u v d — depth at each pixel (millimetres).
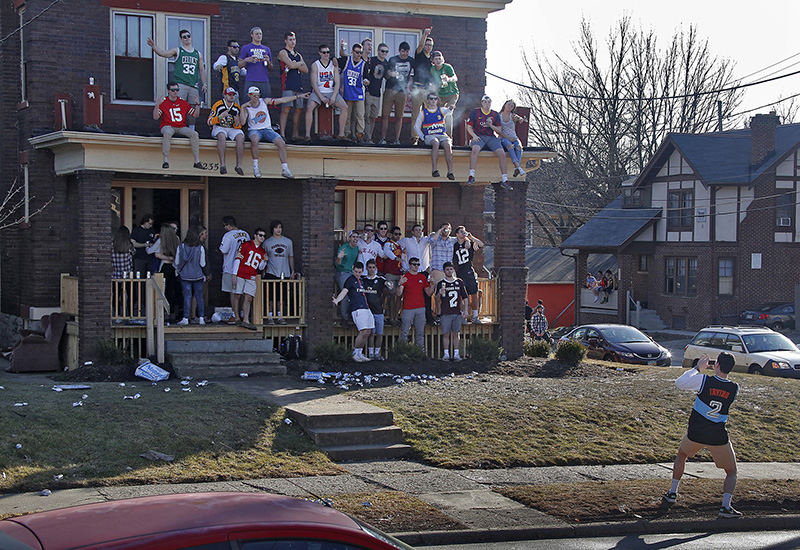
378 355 18125
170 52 17266
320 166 18125
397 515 9781
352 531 4820
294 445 12391
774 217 44812
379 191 21094
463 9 20859
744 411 16141
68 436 11422
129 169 16859
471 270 19000
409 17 20547
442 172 19047
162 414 12633
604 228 49219
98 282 16703
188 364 16172
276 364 16828
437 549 9164
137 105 18609
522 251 19797
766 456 13898
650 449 13516
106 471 10609
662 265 47875
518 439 13336
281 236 18453
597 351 26984
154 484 10383
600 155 56281
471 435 13328
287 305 18156
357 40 20375
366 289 17734
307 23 19859
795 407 16672
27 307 18703
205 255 17641
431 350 19266
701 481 12023
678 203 47000
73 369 17141
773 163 43750
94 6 18281
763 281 44875
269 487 10617
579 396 15938
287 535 4590
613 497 10961
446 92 18969
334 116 19750
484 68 21109
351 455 12484
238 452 11773
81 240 16641
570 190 56625
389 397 14852
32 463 10594
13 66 19359
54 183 18406
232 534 4449
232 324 17734
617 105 55000
